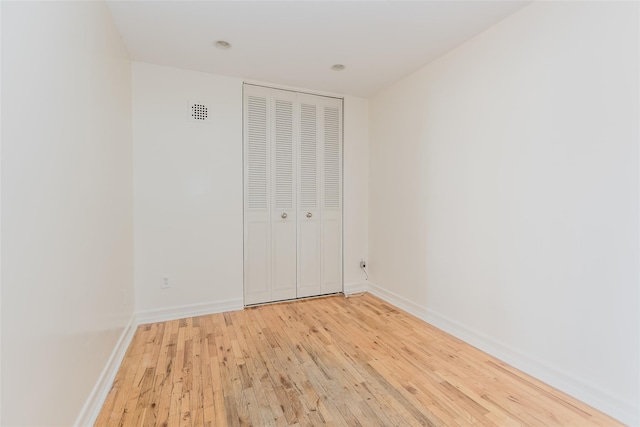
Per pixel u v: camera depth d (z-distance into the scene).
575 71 1.67
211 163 2.97
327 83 3.22
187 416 1.54
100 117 1.76
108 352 1.85
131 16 2.03
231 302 3.07
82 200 1.47
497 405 1.63
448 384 1.82
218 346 2.29
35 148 1.05
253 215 3.21
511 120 2.03
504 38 2.06
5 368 0.87
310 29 2.20
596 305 1.61
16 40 0.94
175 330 2.58
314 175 3.51
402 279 3.12
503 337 2.10
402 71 2.91
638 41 1.44
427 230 2.78
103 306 1.77
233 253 3.08
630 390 1.48
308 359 2.10
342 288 3.67
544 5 1.82
